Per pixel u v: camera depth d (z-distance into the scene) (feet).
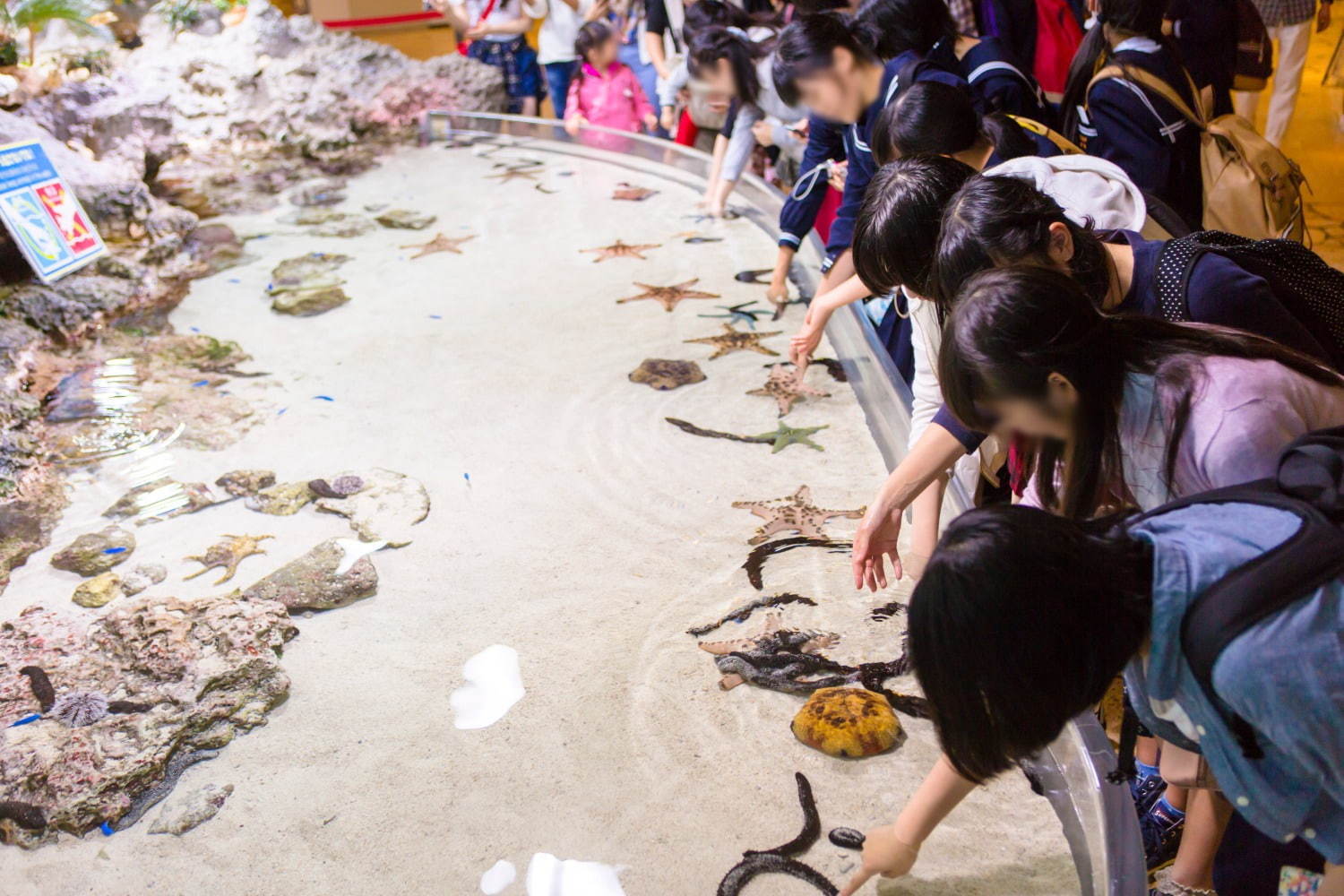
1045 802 5.97
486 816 6.13
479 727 6.81
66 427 10.87
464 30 25.27
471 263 15.10
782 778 6.24
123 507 9.51
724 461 9.71
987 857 5.62
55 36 20.11
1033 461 4.88
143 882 5.86
